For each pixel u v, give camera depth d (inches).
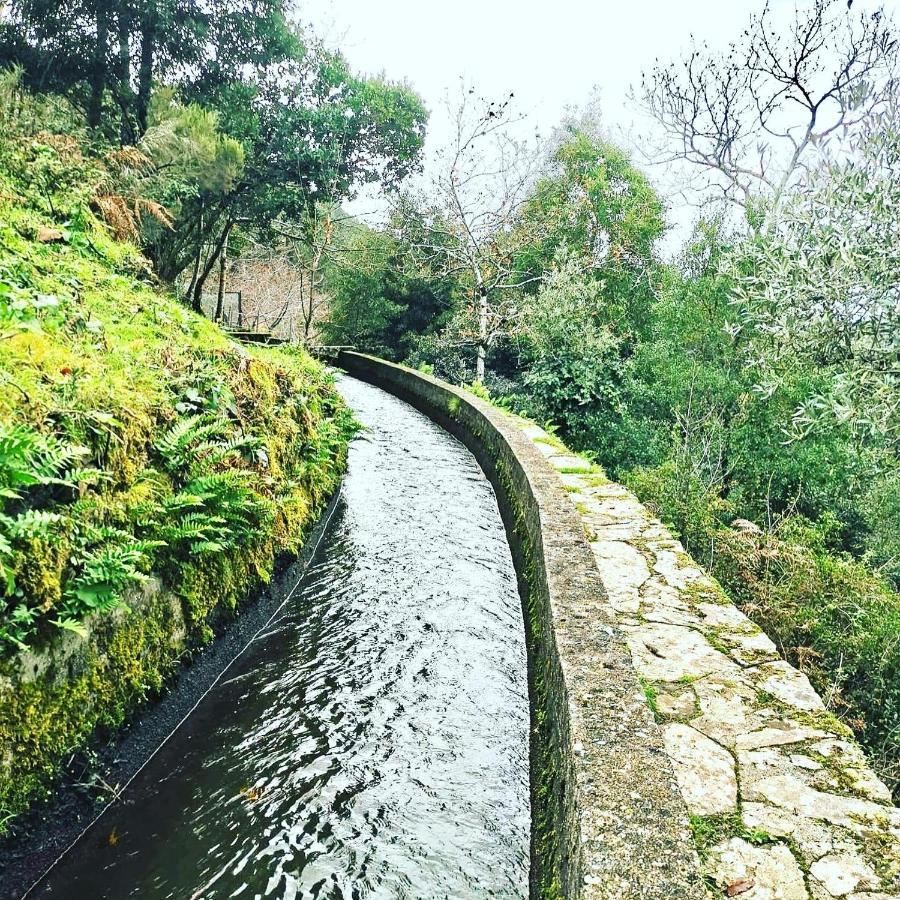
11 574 98.2
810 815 88.7
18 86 380.5
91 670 116.8
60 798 107.6
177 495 150.4
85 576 113.7
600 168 810.2
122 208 325.4
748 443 534.0
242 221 613.0
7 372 123.6
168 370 178.5
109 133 467.8
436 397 538.9
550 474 253.0
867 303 246.1
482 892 111.3
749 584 279.7
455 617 201.6
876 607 257.1
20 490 107.7
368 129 656.4
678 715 110.4
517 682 169.6
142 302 225.3
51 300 156.8
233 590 174.7
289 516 219.9
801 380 439.2
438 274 853.2
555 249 779.4
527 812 128.7
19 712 99.3
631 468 552.7
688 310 573.9
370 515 290.0
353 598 211.6
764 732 106.5
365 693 162.6
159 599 141.0
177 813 121.5
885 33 419.2
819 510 518.6
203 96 531.5
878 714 225.0
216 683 161.3
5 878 95.0
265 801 127.6
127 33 470.9
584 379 579.2
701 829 85.7
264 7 532.4
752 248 315.0
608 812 77.6
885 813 89.2
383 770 137.8
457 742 147.0
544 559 161.8
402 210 844.0
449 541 264.8
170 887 107.4
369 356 782.5
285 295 934.4
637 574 170.7
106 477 130.8
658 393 607.8
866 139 248.4
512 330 705.6
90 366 148.3
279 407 235.9
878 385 239.8
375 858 116.9
